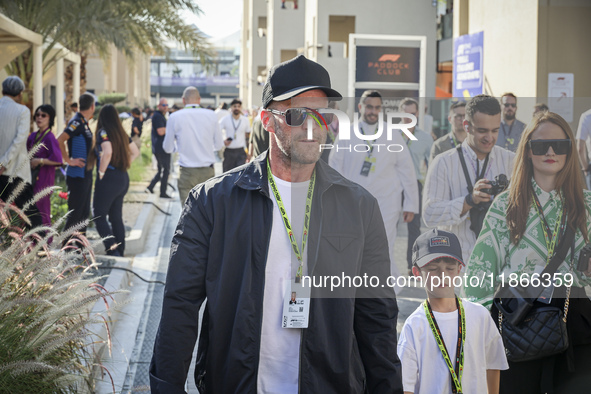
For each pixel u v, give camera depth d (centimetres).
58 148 741
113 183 772
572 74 1055
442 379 274
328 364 233
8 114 690
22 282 360
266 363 235
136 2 1809
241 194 242
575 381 304
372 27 2200
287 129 240
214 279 238
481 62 1248
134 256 860
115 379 439
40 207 727
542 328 291
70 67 2011
